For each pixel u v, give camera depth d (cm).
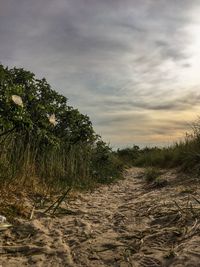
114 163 1611
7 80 787
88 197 827
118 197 845
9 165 705
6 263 350
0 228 459
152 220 495
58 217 557
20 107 653
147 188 924
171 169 1202
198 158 997
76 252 377
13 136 727
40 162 877
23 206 576
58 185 845
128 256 347
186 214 467
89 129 1161
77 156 1116
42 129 851
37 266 343
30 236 443
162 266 318
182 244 356
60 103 1080
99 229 476
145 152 2748
